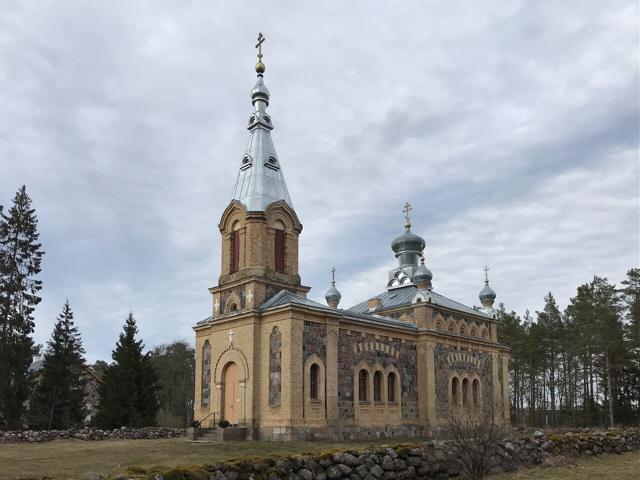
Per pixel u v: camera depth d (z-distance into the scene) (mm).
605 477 21672
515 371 84438
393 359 42781
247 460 16203
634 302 70688
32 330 57344
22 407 54500
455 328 49438
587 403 75562
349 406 37906
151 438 42281
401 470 19938
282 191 41938
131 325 57969
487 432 23000
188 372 88688
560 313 83125
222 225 41500
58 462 24547
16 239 58781
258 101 44219
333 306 56125
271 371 35438
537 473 22641
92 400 68000
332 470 17922
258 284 37750
